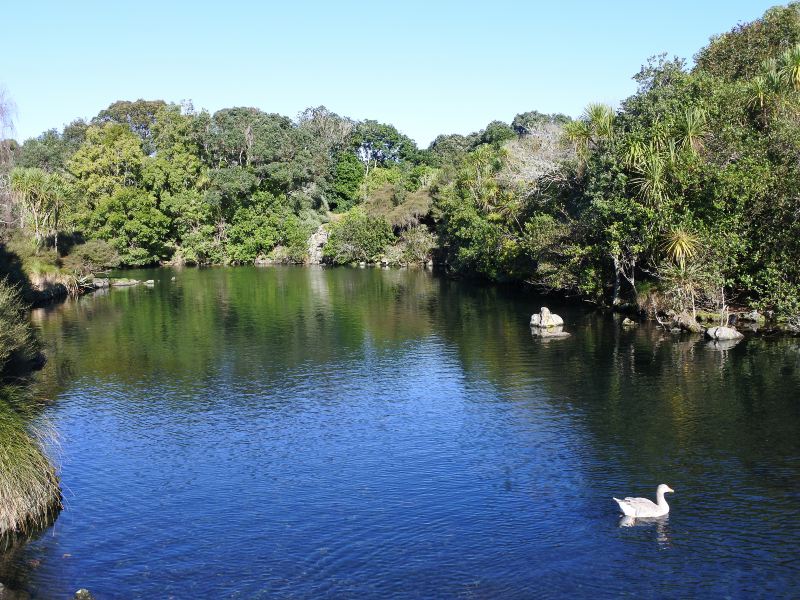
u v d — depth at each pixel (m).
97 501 21.86
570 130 59.78
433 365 39.78
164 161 122.81
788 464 23.22
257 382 36.81
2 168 65.62
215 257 126.31
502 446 25.98
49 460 22.33
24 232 79.44
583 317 54.41
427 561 17.66
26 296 69.56
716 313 46.28
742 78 57.53
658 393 31.95
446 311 60.53
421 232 114.75
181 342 48.47
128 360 42.59
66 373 39.31
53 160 149.75
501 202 80.44
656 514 19.69
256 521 20.27
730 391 31.64
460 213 88.00
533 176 70.31
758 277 45.62
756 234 46.38
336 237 120.75
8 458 20.08
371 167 176.75
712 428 26.92
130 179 125.12
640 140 51.09
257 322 57.06
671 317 48.69
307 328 53.62
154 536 19.39
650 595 15.84
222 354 44.12
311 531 19.52
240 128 129.50
